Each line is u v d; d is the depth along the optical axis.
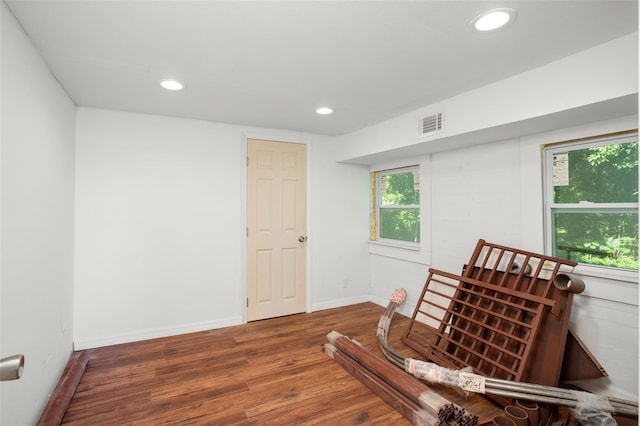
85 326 2.86
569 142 2.36
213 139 3.38
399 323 3.50
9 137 1.50
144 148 3.08
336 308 4.07
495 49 1.85
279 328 3.38
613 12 1.50
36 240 1.85
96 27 1.63
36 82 1.85
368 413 1.99
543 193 2.50
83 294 2.85
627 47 1.69
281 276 3.77
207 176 3.35
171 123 3.19
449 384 2.12
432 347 2.69
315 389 2.24
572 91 1.90
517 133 2.52
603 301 2.15
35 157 1.83
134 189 3.04
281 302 3.77
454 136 2.64
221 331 3.30
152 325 3.11
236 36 1.72
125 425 1.86
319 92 2.53
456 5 1.46
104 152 2.93
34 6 1.46
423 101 2.73
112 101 2.73
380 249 4.14
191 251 3.28
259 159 3.62
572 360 2.10
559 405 1.86
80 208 2.83
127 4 1.45
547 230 2.49
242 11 1.50
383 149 3.33
